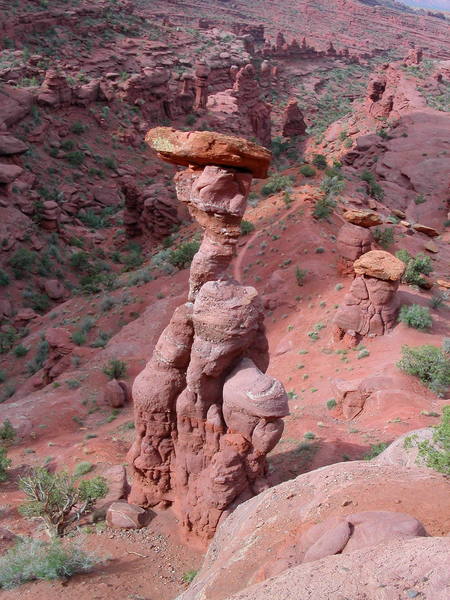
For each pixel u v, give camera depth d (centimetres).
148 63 12256
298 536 901
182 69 12719
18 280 5894
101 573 1447
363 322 2964
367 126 11238
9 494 2120
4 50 10419
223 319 1365
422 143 9219
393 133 9962
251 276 4053
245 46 17462
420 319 2919
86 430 2756
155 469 1638
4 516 1939
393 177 8619
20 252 6062
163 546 1541
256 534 969
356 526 755
